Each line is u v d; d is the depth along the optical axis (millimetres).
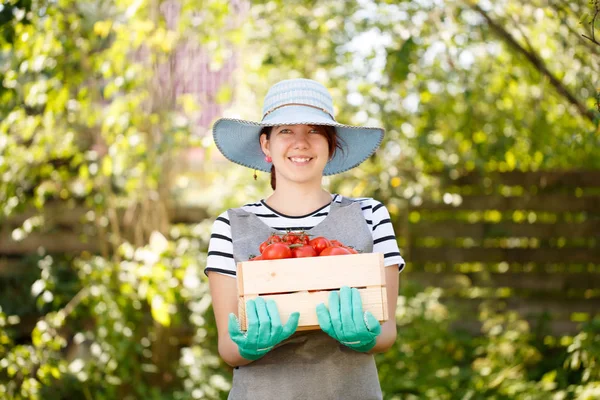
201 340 5023
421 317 5102
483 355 5355
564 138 5391
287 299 1824
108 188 5109
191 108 4902
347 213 2062
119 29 4551
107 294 4719
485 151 5492
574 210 5668
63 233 5617
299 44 5152
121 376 4734
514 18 4184
